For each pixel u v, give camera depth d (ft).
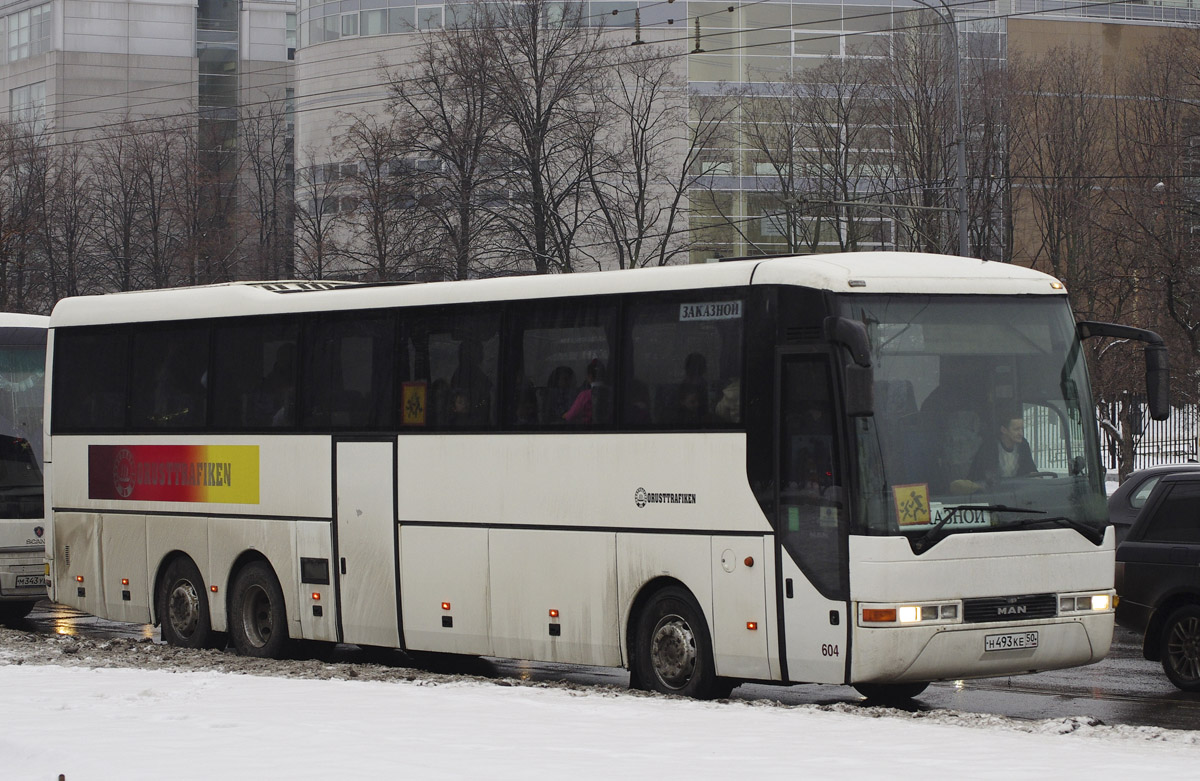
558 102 155.94
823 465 39.50
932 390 39.99
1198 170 152.35
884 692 45.11
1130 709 42.75
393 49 241.35
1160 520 46.34
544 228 152.35
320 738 30.71
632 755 28.48
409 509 49.75
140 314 59.11
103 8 319.88
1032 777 25.86
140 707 35.83
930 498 39.22
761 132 198.08
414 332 50.08
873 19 228.22
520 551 46.62
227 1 331.57
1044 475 40.86
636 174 165.99
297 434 53.21
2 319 68.39
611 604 44.24
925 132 172.65
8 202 202.39
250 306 55.16
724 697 42.75
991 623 39.32
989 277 41.68
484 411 47.88
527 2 156.04
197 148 239.91
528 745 29.76
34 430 67.97
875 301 39.99
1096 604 40.98
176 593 57.41
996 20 207.82
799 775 26.14
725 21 226.38
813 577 39.50
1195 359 141.49
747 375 41.27
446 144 151.33
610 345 44.70
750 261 41.96
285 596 53.47
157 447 58.03
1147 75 182.29
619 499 44.09
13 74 326.03
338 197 174.60
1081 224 173.78
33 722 33.32
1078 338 42.42
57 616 73.87
